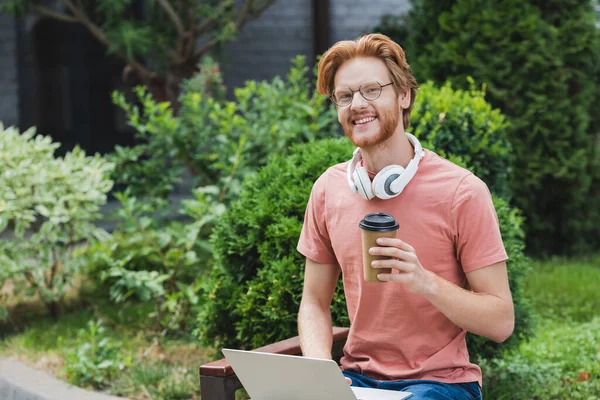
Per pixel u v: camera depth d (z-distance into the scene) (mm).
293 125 6008
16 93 11461
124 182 6559
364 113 2703
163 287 6203
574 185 8125
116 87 12008
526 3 7738
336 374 2412
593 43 7934
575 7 8000
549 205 8383
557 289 6688
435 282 2529
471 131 5375
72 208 6395
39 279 6340
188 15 10086
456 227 2684
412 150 2822
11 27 11391
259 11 10273
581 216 8406
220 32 10070
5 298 6629
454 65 7879
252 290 4160
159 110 6562
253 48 12031
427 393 2613
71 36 11773
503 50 7750
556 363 4676
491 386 4363
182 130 6398
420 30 8352
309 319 3006
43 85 11695
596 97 8367
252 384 2652
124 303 6875
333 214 2887
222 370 2816
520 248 4496
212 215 5660
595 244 8664
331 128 6285
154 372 4879
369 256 2477
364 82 2691
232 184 5855
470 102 5574
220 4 10219
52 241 6305
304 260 4086
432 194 2699
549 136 7988
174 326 5652
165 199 6438
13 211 6227
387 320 2760
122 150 6500
